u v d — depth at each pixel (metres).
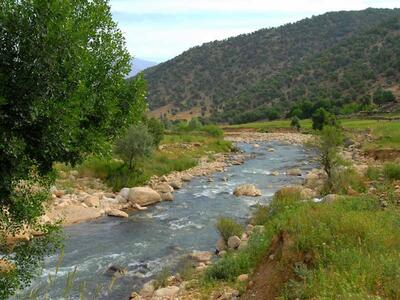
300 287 8.80
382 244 9.93
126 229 22.28
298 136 88.50
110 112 10.42
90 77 10.01
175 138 61.72
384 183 23.83
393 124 69.19
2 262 11.62
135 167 35.94
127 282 15.24
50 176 10.30
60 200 26.16
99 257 17.88
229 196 30.66
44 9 7.96
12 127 8.05
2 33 7.97
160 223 23.53
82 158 10.11
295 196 21.41
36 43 7.98
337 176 24.84
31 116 7.87
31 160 9.22
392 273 8.18
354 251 9.42
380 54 172.50
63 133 8.63
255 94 193.00
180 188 33.94
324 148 26.58
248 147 69.94
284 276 9.89
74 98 8.73
